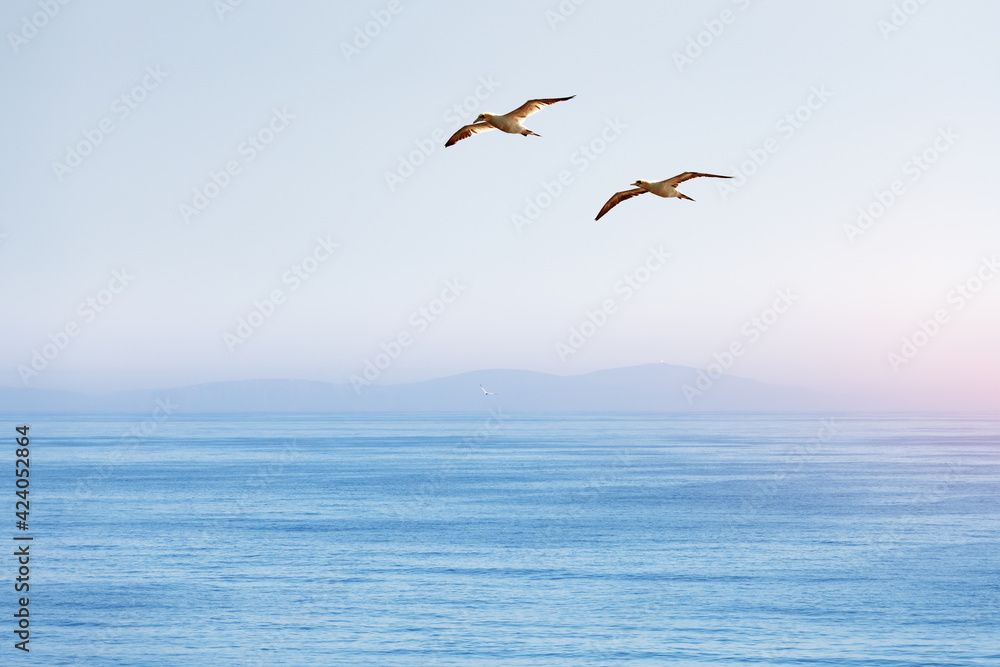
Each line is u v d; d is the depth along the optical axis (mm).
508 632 45281
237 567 60500
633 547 67875
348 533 74750
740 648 42688
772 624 46562
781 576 57562
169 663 40969
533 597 52062
